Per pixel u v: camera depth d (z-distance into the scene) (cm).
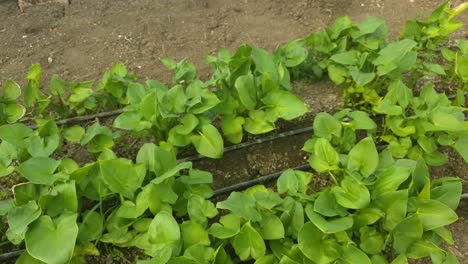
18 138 264
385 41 349
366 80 296
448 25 346
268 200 239
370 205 239
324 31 346
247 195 245
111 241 242
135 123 270
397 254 253
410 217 229
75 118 319
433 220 232
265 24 410
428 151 279
